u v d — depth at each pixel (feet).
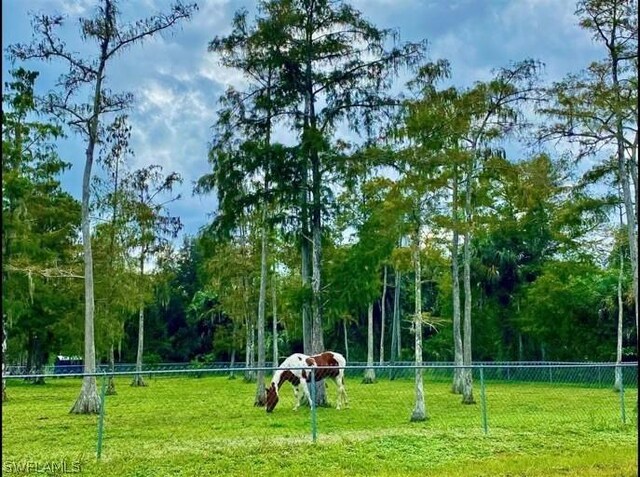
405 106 72.95
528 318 140.56
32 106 76.64
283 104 75.82
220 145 76.74
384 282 148.36
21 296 93.04
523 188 75.97
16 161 83.35
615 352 134.41
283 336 198.70
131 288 115.85
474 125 79.15
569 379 97.86
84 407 66.18
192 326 224.53
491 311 149.79
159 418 58.59
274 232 80.33
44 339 136.36
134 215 111.34
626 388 85.92
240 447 39.55
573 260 123.34
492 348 153.28
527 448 41.01
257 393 72.79
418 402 57.11
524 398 72.84
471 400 74.02
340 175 74.74
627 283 124.47
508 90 77.30
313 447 39.55
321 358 69.31
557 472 33.42
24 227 81.51
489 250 145.48
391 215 65.72
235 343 171.83
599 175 68.59
